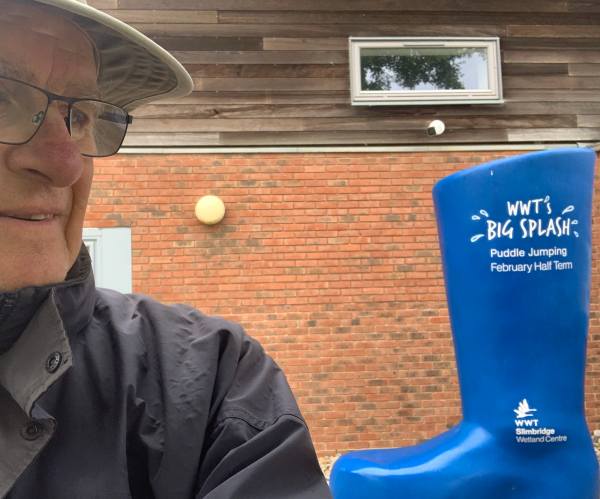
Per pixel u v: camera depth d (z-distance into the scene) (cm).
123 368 113
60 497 99
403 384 543
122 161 539
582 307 261
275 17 559
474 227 263
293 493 106
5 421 97
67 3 94
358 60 559
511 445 257
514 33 577
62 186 100
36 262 98
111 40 116
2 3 97
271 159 550
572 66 581
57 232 102
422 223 555
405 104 558
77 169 101
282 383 124
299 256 546
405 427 539
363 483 270
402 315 547
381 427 538
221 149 545
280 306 541
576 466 255
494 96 564
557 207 256
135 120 543
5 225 96
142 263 534
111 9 544
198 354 120
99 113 115
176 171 543
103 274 530
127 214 536
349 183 554
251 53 555
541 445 255
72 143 101
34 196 98
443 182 277
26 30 99
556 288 256
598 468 262
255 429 112
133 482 108
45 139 99
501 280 259
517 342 258
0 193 96
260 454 108
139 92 137
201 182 544
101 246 532
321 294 544
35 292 100
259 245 544
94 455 104
